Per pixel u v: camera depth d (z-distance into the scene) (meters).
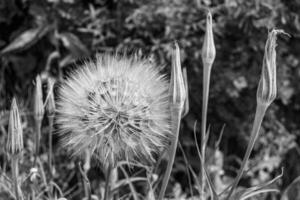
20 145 0.44
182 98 0.42
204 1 0.87
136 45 0.89
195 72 0.90
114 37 0.92
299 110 0.98
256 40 0.89
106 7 0.94
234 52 0.90
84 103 0.44
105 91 0.44
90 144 0.44
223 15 0.88
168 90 0.44
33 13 0.91
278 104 0.97
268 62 0.41
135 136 0.43
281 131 0.95
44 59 0.95
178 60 0.42
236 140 0.96
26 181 0.56
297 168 0.99
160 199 0.44
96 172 0.80
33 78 0.96
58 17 0.92
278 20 0.89
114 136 0.43
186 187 0.93
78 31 0.94
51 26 0.91
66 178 0.86
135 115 0.43
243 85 0.89
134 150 0.43
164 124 0.44
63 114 0.45
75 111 0.44
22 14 0.95
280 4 0.88
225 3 0.86
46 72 0.90
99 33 0.90
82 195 0.83
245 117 0.93
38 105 0.52
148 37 0.91
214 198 0.45
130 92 0.44
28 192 0.53
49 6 0.92
